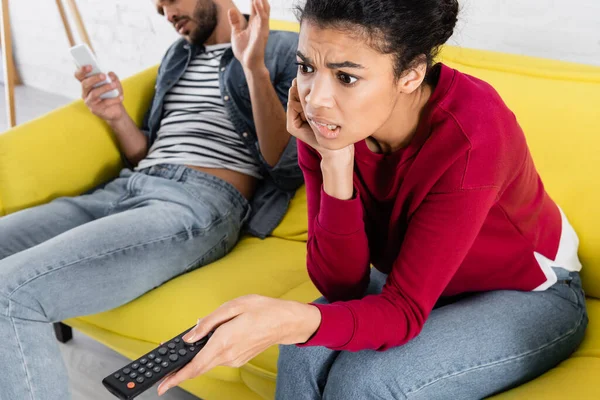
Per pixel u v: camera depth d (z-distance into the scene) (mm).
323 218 1032
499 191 974
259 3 1453
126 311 1398
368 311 945
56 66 3508
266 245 1562
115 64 3021
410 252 969
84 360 1745
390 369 956
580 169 1266
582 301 1144
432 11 824
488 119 932
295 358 1044
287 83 1689
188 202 1538
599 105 1260
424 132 952
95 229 1406
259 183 1737
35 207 1592
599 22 1494
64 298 1333
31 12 3447
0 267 1307
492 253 1058
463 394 988
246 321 867
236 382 1322
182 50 1832
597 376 992
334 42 798
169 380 844
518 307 1065
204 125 1713
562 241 1151
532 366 1024
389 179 1022
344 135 872
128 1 2789
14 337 1265
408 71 853
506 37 1648
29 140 1634
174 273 1478
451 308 1071
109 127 1781
